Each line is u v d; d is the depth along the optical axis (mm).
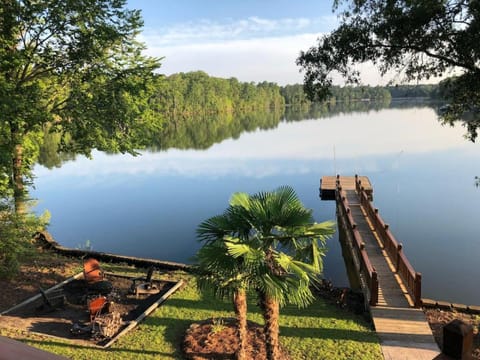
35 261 12789
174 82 127375
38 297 10398
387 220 18734
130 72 12812
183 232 19062
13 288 10875
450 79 8727
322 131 67125
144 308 9875
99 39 12016
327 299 9969
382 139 51406
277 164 38219
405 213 19750
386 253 12836
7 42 11266
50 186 31875
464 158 34812
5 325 8773
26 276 11719
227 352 7570
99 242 17922
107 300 9680
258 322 9008
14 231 10570
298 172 33688
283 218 6070
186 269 12445
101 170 39625
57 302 10070
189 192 27891
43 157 49938
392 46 8281
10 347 1135
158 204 24719
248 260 5484
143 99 13352
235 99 154750
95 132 12523
